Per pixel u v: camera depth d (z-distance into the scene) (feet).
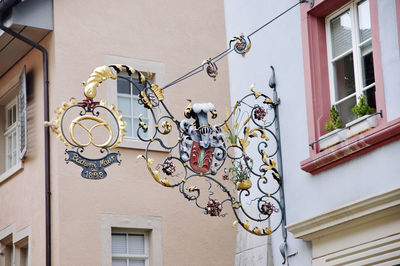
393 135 32.42
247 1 42.42
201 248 47.62
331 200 35.45
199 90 50.14
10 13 46.11
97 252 44.65
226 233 48.55
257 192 40.29
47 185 45.21
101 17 48.08
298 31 38.50
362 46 35.70
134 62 48.44
